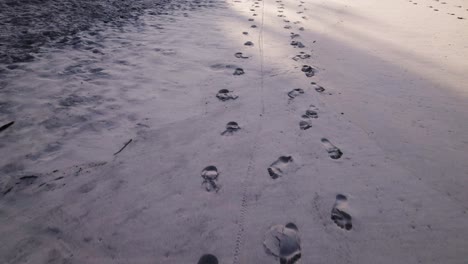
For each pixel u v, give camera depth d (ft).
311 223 4.52
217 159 5.79
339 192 5.05
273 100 7.77
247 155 5.90
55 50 9.93
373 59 10.46
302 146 6.13
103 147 5.95
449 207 4.77
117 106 7.27
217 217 4.63
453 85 8.57
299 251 4.13
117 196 4.93
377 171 5.49
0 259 3.88
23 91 7.47
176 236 4.33
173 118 6.97
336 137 6.40
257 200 4.92
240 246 4.21
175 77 8.84
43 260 3.92
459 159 5.76
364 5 19.10
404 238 4.29
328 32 13.43
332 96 8.00
